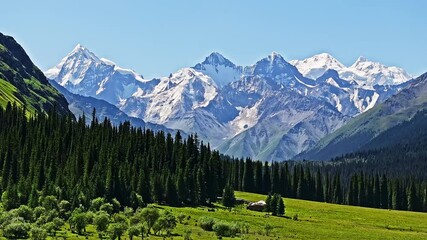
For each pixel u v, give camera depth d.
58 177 179.75
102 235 134.12
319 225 167.38
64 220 152.62
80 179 182.50
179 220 160.75
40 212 149.75
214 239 133.75
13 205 162.38
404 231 166.12
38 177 183.62
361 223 180.12
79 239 127.44
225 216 173.88
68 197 166.38
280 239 138.38
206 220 152.75
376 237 147.75
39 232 125.88
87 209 162.75
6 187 185.25
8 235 128.00
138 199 180.38
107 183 177.88
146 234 137.38
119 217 147.88
